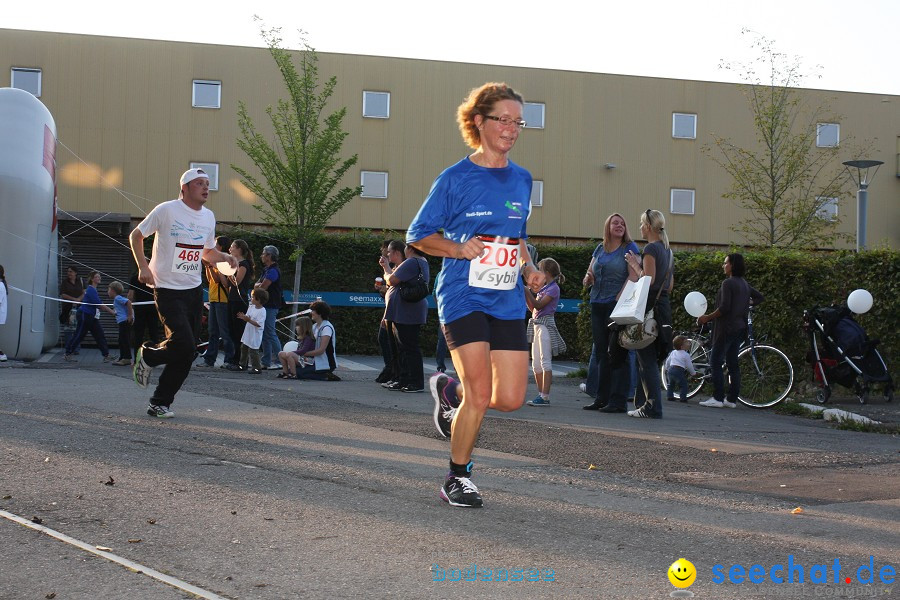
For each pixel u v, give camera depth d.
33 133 19.55
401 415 10.44
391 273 14.25
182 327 9.29
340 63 39.44
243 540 4.98
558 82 41.06
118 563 4.49
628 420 11.30
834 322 14.08
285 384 14.40
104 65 37.28
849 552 5.14
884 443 10.10
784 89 32.31
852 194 34.09
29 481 6.20
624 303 11.39
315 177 27.17
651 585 4.44
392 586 4.30
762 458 8.52
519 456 8.09
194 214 9.45
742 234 39.56
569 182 41.06
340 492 6.20
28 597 4.00
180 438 8.12
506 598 4.19
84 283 26.70
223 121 38.03
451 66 40.25
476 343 5.77
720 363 13.90
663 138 41.88
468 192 5.75
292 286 26.70
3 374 13.92
